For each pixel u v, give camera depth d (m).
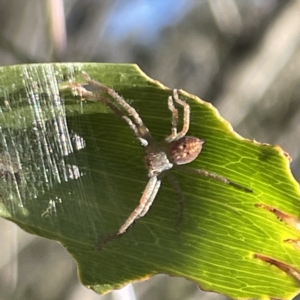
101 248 0.08
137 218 0.08
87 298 0.19
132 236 0.08
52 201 0.08
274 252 0.08
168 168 0.08
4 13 0.17
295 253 0.08
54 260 0.20
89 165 0.08
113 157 0.08
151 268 0.09
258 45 0.16
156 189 0.08
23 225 0.08
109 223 0.08
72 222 0.08
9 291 0.19
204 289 0.09
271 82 0.18
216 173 0.08
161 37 0.21
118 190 0.08
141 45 0.21
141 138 0.08
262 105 0.20
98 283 0.09
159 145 0.08
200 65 0.19
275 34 0.16
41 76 0.08
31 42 0.17
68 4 0.19
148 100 0.08
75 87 0.08
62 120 0.08
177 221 0.08
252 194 0.08
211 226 0.08
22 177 0.08
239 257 0.08
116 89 0.08
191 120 0.08
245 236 0.08
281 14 0.16
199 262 0.08
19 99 0.08
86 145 0.08
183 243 0.08
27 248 0.20
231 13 0.17
